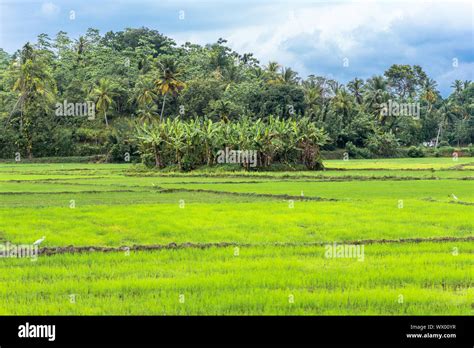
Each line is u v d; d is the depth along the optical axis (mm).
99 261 17766
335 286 14859
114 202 34844
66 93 123562
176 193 41156
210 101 122375
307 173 66125
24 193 40438
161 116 118062
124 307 13203
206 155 72250
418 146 138375
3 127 115000
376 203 32375
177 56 154250
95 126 120062
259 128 73000
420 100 167000
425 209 29625
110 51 143000
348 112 133125
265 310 13031
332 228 23812
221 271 16266
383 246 19922
